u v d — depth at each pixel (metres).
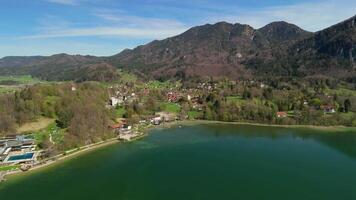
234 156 191.12
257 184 148.00
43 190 141.50
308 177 156.75
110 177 156.50
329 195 136.62
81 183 149.12
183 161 181.25
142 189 142.75
